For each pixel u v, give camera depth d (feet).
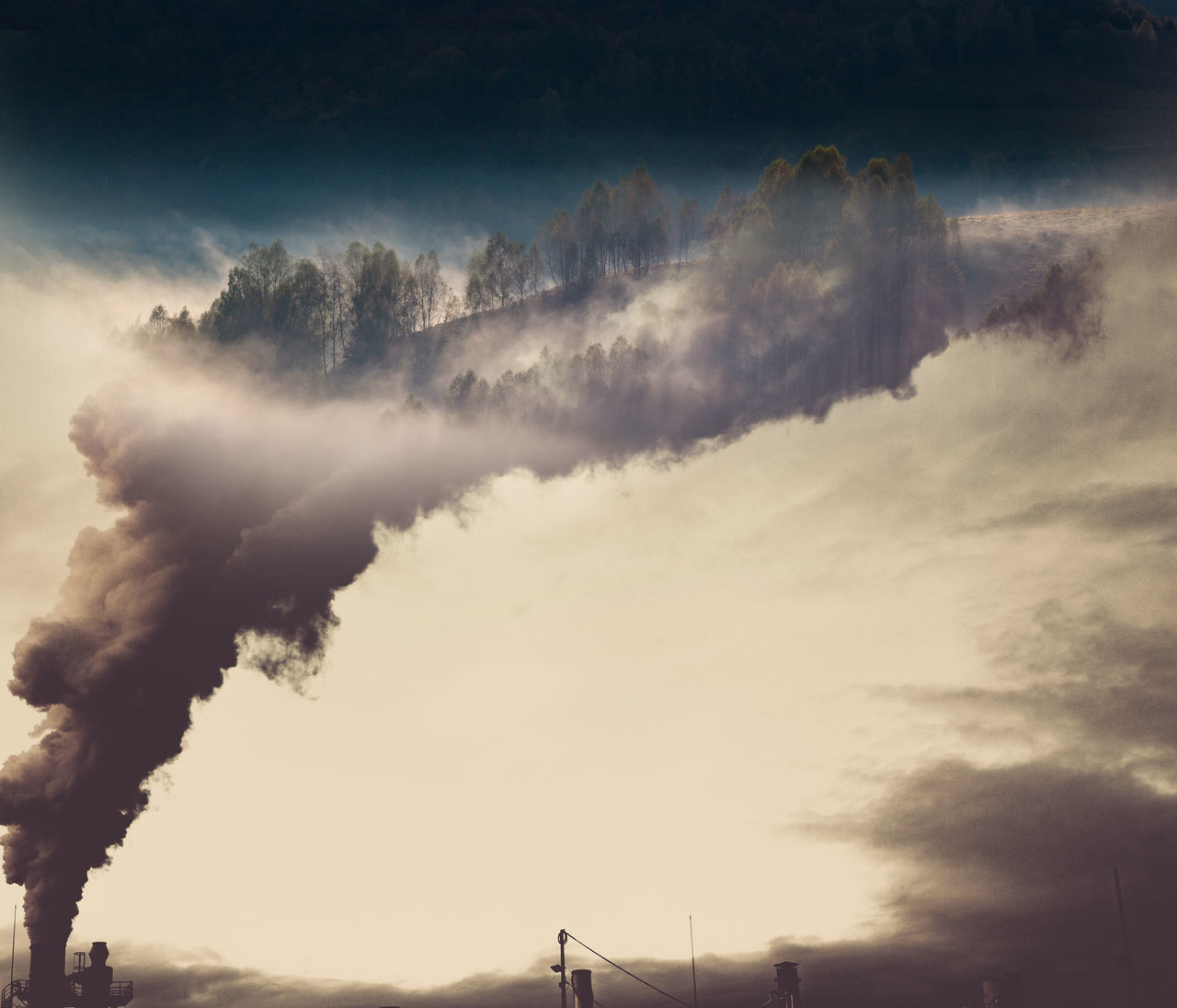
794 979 194.18
